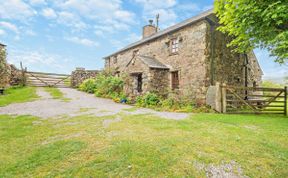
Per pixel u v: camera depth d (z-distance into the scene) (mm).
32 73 17125
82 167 2633
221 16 7219
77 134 4160
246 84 12484
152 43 13516
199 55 9820
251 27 6020
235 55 11680
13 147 3383
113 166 2654
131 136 3979
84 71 19422
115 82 12797
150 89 10633
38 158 2918
